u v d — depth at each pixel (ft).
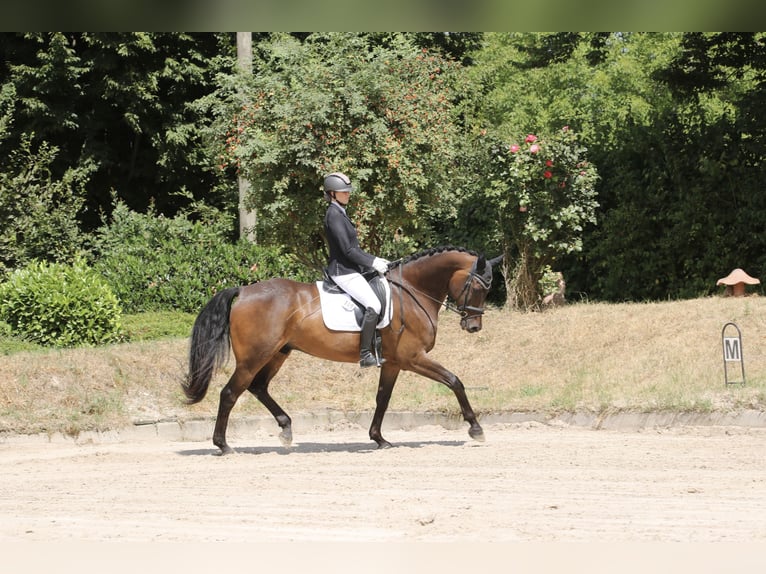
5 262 75.46
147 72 97.81
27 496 30.12
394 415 47.91
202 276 70.03
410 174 59.67
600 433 41.81
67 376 49.32
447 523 24.63
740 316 53.01
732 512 25.39
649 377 47.91
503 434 42.73
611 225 72.18
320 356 38.52
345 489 29.91
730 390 42.68
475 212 78.69
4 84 94.48
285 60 64.80
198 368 37.81
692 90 73.97
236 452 39.42
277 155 58.54
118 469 35.70
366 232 59.62
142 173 106.32
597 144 75.97
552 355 54.13
